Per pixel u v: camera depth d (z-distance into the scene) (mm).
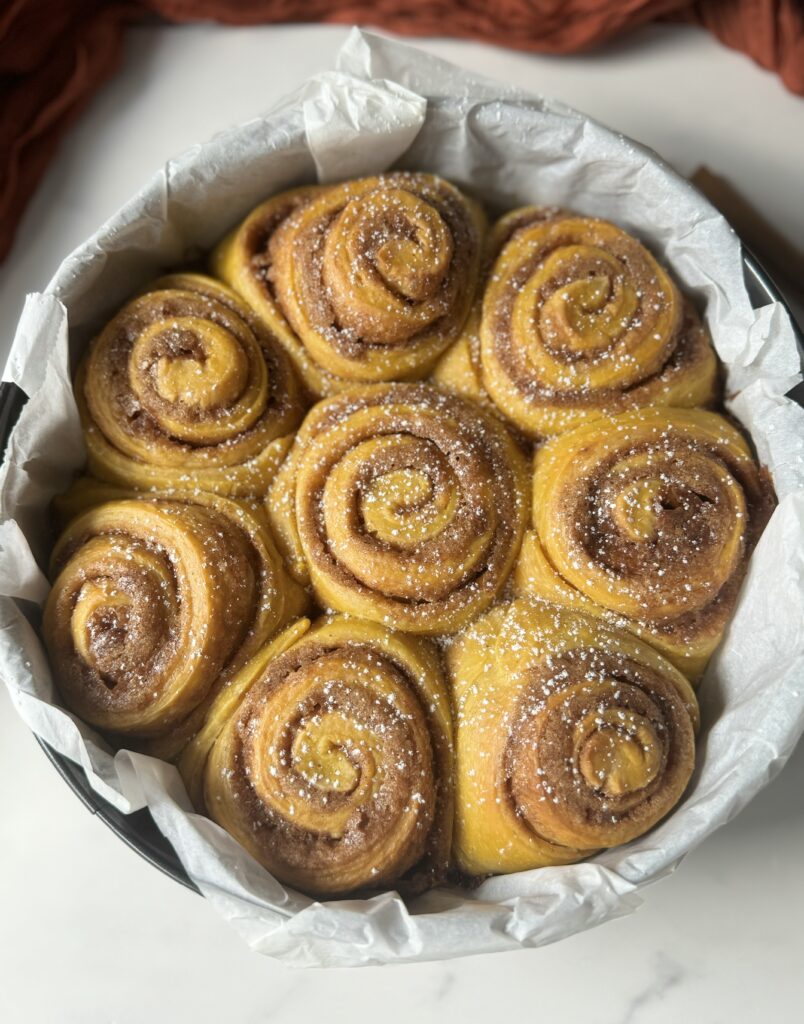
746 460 367
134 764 330
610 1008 374
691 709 352
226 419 362
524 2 442
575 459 359
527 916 316
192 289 385
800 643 334
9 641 332
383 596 349
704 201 373
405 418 363
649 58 452
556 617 349
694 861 385
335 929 311
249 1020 375
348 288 362
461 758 343
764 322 364
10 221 441
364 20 455
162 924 384
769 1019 373
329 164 387
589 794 328
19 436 350
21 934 383
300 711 335
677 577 345
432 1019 374
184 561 345
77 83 446
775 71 446
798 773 391
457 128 380
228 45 458
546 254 385
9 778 396
